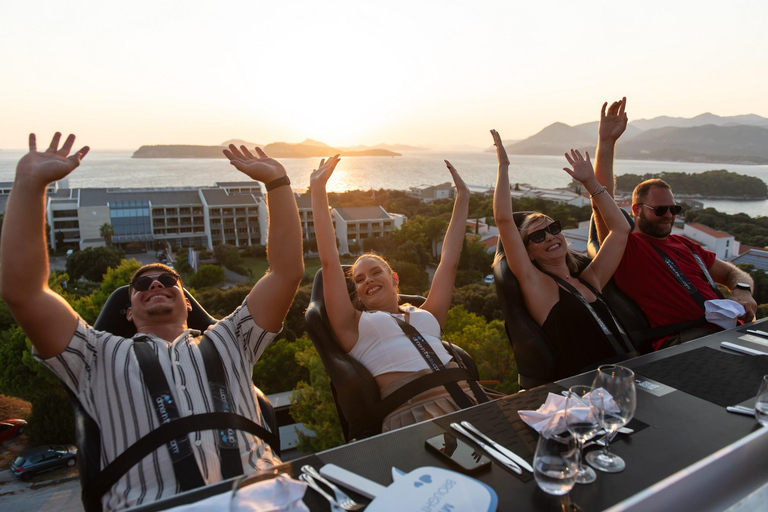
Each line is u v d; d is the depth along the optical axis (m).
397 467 1.31
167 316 2.21
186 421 1.75
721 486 1.30
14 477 13.16
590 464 1.35
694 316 3.18
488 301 24.34
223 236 71.31
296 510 1.05
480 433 1.48
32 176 1.75
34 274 1.75
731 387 1.88
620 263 3.36
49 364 1.82
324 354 2.51
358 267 2.83
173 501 1.14
